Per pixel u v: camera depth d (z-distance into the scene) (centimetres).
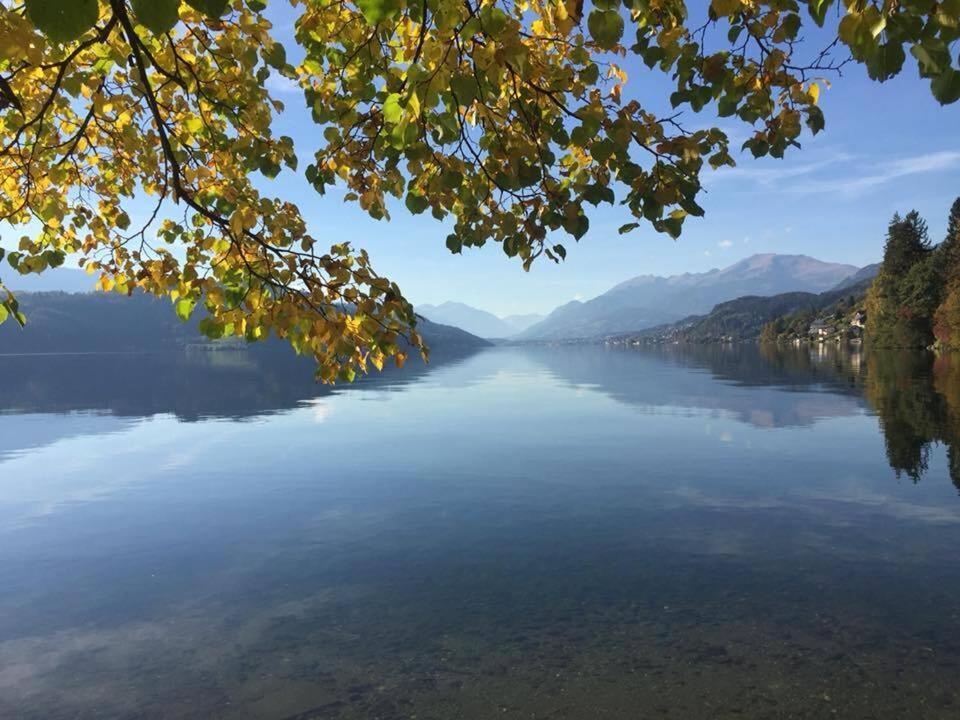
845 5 182
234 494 1353
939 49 174
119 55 292
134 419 2717
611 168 265
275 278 309
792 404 2892
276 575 880
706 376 5419
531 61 255
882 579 806
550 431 2211
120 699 579
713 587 794
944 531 997
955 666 594
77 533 1099
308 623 726
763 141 277
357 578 859
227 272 324
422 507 1217
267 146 337
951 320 7794
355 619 732
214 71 340
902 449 1686
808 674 586
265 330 301
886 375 4497
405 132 213
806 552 913
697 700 550
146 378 6053
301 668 625
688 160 252
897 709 530
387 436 2142
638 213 273
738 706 539
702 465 1562
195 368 8294
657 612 727
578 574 851
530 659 628
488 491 1336
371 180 325
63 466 1695
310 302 289
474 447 1898
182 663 640
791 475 1422
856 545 939
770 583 802
